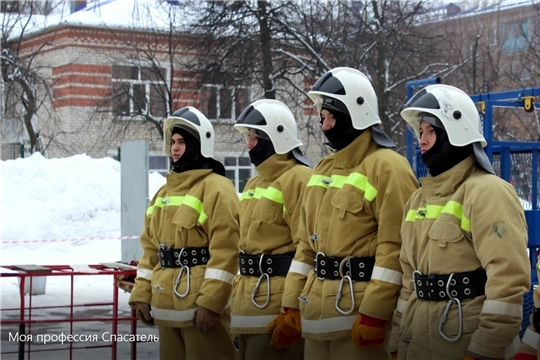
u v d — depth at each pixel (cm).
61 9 2722
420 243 408
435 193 409
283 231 538
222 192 554
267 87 2012
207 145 573
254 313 535
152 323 591
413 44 2167
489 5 2728
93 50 2639
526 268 372
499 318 364
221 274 539
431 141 408
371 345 449
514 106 661
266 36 1998
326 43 2053
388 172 452
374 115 476
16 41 2712
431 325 395
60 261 1472
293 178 536
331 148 488
